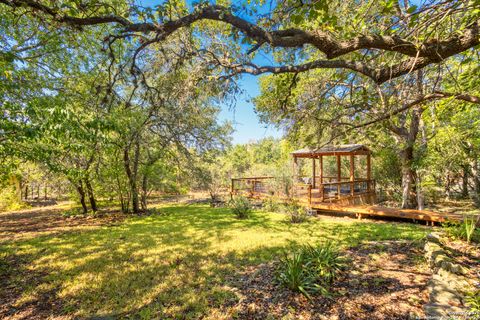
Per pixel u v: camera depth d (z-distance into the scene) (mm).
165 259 4516
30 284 3584
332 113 3502
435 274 3217
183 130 9320
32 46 5297
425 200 11172
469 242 3975
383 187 12258
